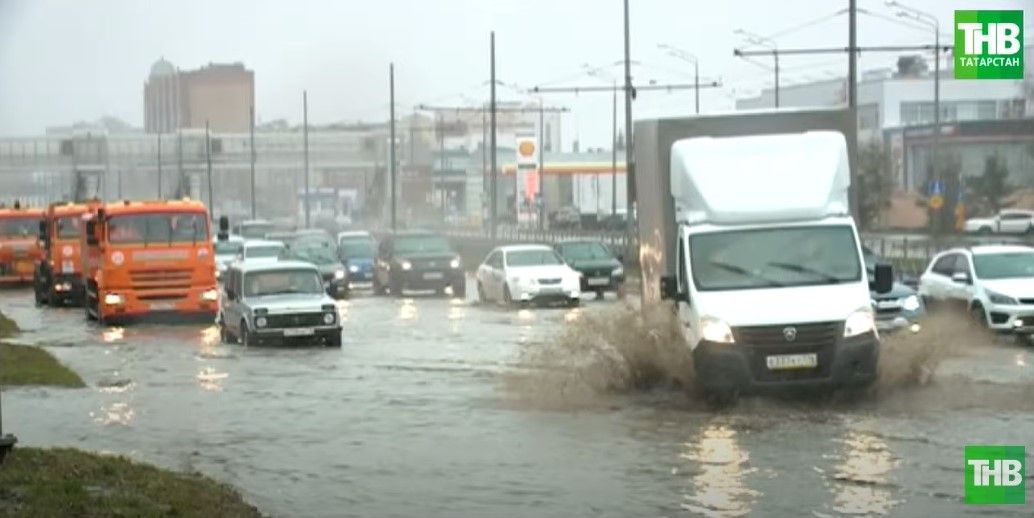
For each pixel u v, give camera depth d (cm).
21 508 2748
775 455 3644
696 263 4719
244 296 7538
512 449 3884
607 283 11400
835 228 4775
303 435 4231
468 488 3325
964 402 4572
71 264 11819
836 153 4941
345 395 5228
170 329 8950
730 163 4909
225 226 10050
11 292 14575
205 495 3064
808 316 4491
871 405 4541
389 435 4206
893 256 12688
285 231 18400
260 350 7169
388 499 3206
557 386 5191
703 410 4522
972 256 7219
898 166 19762
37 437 4212
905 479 3278
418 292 13050
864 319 4522
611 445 3900
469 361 6425
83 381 5747
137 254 9175
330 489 3338
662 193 5069
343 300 11906
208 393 5341
